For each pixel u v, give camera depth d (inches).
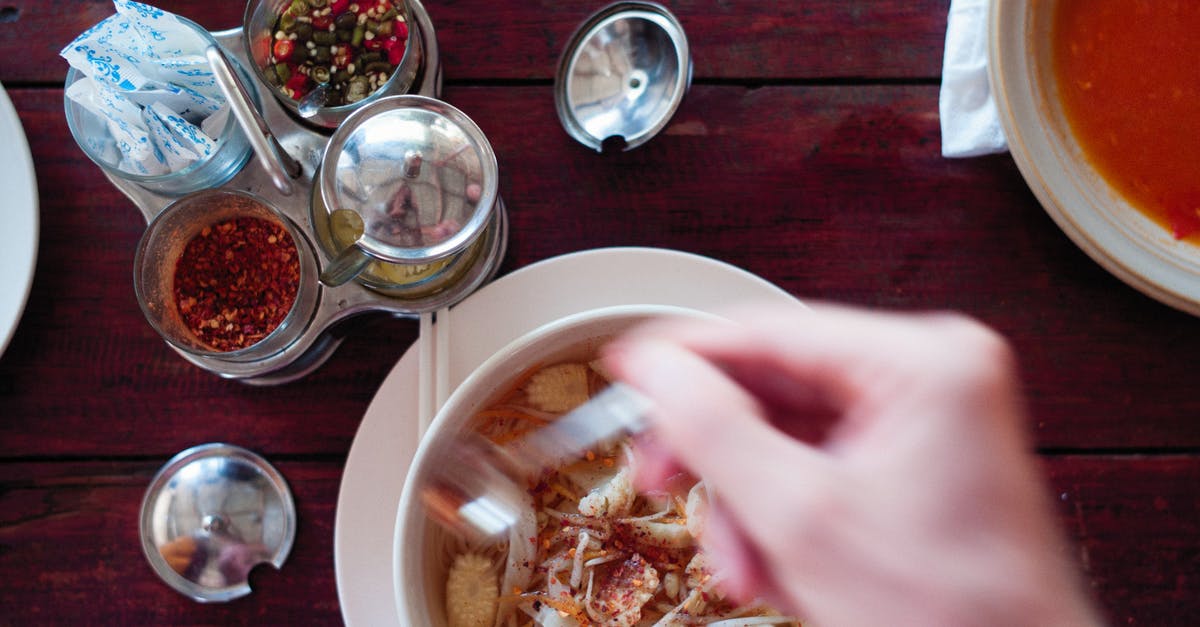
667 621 20.7
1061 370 23.1
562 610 20.6
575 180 23.4
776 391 18.4
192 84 21.4
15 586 22.9
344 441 23.1
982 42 22.7
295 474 23.0
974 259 23.3
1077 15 22.3
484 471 20.7
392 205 20.7
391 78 21.6
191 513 22.8
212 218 22.2
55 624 22.8
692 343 18.3
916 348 17.3
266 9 22.4
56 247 23.4
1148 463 22.9
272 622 22.7
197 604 22.8
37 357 23.2
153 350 23.2
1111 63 22.3
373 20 22.6
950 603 16.3
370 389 23.1
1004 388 17.2
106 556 23.0
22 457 23.1
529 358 20.0
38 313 23.2
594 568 21.0
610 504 20.6
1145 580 22.7
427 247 20.8
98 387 23.1
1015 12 21.4
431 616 20.0
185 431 23.1
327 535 22.9
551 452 21.0
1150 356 23.1
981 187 23.4
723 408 16.9
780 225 23.4
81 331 23.2
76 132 21.5
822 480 16.6
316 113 21.7
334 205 20.7
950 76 22.9
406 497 19.1
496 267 22.9
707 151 23.5
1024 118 21.7
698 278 21.6
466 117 21.2
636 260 21.7
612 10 23.1
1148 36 22.2
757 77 23.5
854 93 23.5
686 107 23.5
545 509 21.3
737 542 18.3
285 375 22.9
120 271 23.3
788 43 23.5
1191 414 23.0
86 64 20.4
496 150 23.5
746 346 18.0
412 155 20.7
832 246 23.3
